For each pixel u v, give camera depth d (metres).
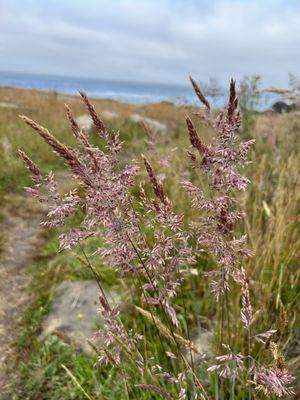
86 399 0.46
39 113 2.31
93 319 0.58
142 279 0.46
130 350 0.31
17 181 1.22
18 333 0.59
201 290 0.57
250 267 0.51
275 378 0.24
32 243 0.88
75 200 0.26
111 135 0.26
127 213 0.26
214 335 0.45
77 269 0.71
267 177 0.72
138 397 0.41
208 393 0.39
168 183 0.76
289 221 0.57
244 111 0.83
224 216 0.27
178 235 0.28
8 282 0.73
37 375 0.50
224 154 0.25
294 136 0.91
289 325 0.44
